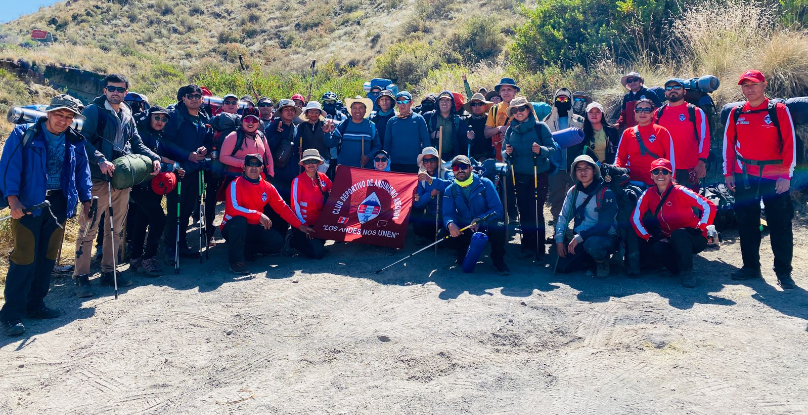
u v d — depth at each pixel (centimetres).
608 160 808
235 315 577
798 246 737
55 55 2777
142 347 513
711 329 508
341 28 3528
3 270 726
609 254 666
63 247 813
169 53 3609
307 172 786
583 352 482
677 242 629
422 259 748
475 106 882
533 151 722
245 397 431
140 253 721
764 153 610
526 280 669
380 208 789
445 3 3167
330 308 595
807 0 1110
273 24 3841
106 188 642
